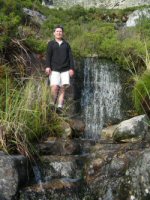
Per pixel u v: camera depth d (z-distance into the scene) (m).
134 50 10.91
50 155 6.78
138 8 18.06
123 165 5.85
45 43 10.65
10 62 9.44
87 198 5.78
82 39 12.08
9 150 6.32
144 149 6.01
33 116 7.43
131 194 5.50
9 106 6.80
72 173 6.35
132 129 7.60
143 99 8.44
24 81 9.04
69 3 21.03
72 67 8.74
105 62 10.90
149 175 5.40
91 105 10.54
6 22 9.85
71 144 7.18
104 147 7.04
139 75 10.28
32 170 6.17
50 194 5.64
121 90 10.55
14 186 5.51
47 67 8.68
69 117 8.88
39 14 15.41
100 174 6.04
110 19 17.69
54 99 8.65
